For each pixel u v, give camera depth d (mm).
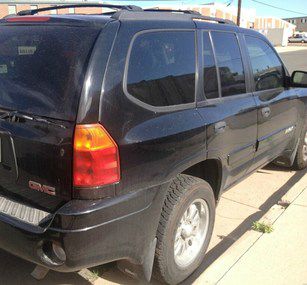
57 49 2824
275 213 4551
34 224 2699
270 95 4609
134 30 2906
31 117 2771
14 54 3049
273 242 3967
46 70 2816
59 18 3010
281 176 5941
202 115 3363
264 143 4523
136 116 2818
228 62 3893
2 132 2877
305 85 5004
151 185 2893
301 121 5566
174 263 3254
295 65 26625
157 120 2955
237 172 4094
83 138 2568
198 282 3355
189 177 3326
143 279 3113
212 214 3625
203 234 3588
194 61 3422
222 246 4098
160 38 3127
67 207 2586
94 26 2799
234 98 3920
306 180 5609
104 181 2627
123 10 3090
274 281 3412
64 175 2635
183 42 3346
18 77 2953
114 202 2662
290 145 5512
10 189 2945
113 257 2766
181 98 3236
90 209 2574
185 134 3111
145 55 2963
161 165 2943
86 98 2588
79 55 2697
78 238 2555
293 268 3586
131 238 2820
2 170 2965
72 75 2668
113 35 2771
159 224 3080
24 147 2781
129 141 2721
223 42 3865
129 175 2742
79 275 3529
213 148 3475
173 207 3102
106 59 2686
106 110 2643
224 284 3350
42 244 2664
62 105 2652
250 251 3807
